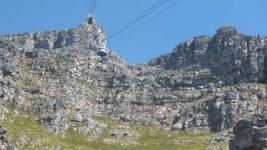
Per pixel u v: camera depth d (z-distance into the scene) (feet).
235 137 334.65
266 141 312.71
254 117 334.24
